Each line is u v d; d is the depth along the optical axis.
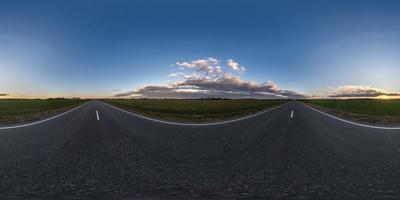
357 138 10.90
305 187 5.01
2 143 9.68
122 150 8.42
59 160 7.12
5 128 14.34
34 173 5.91
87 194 4.63
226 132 12.80
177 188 4.96
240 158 7.41
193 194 4.65
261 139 10.67
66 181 5.36
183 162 6.94
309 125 15.73
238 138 10.92
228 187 5.03
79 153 7.99
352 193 4.68
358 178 5.56
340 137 11.18
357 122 17.64
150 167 6.45
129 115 23.94
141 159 7.25
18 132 12.66
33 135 11.66
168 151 8.29
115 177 5.63
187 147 8.95
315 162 6.96
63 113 26.58
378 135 11.74
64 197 4.49
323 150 8.49
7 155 7.71
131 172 6.01
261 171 6.12
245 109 35.34
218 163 6.86
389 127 14.80
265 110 32.31
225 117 23.03
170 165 6.63
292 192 4.75
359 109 35.50
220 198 4.45
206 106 46.78
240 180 5.46
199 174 5.87
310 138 10.91
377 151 8.30
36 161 7.02
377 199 4.40
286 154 7.93
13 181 5.34
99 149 8.58
